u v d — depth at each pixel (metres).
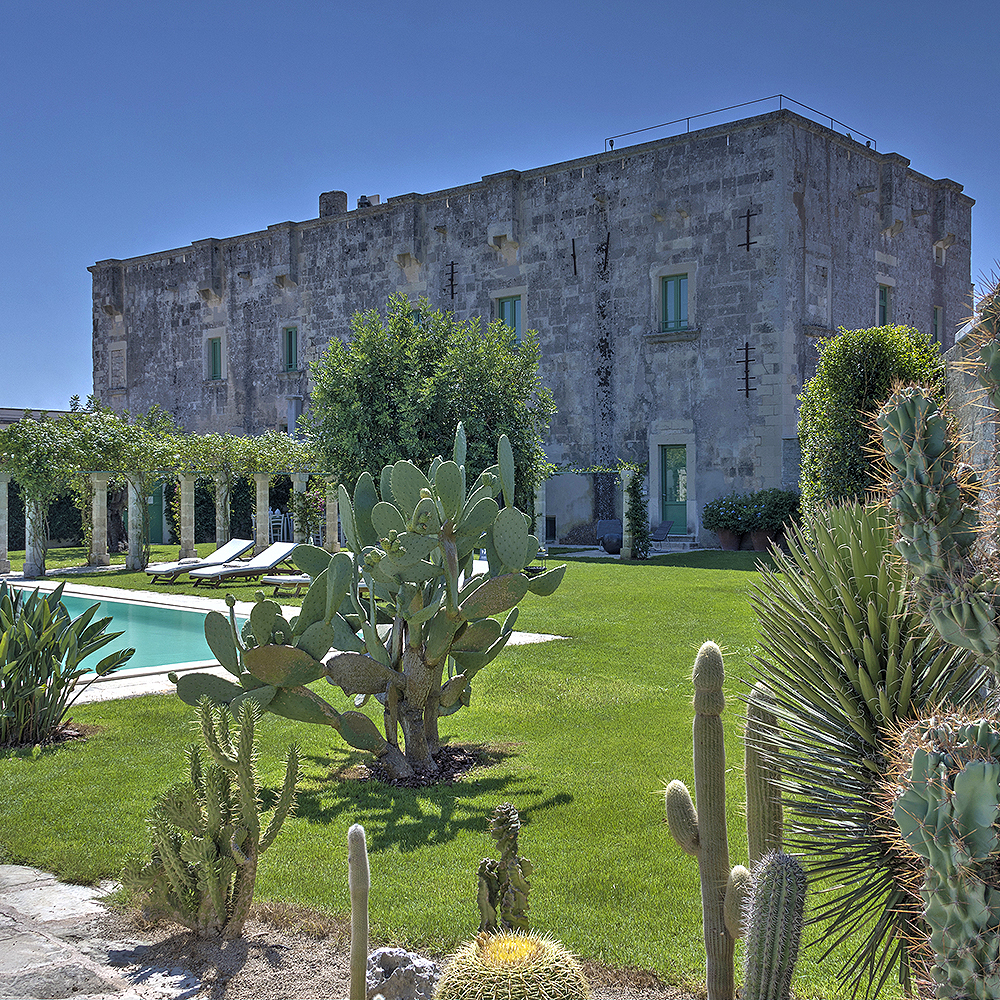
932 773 1.83
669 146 23.70
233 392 33.59
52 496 19.58
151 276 35.75
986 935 1.70
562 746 6.39
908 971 2.60
